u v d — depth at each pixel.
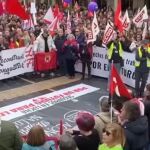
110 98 6.23
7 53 12.91
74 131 5.01
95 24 13.17
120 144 4.19
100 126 5.35
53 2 26.52
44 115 10.19
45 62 13.95
